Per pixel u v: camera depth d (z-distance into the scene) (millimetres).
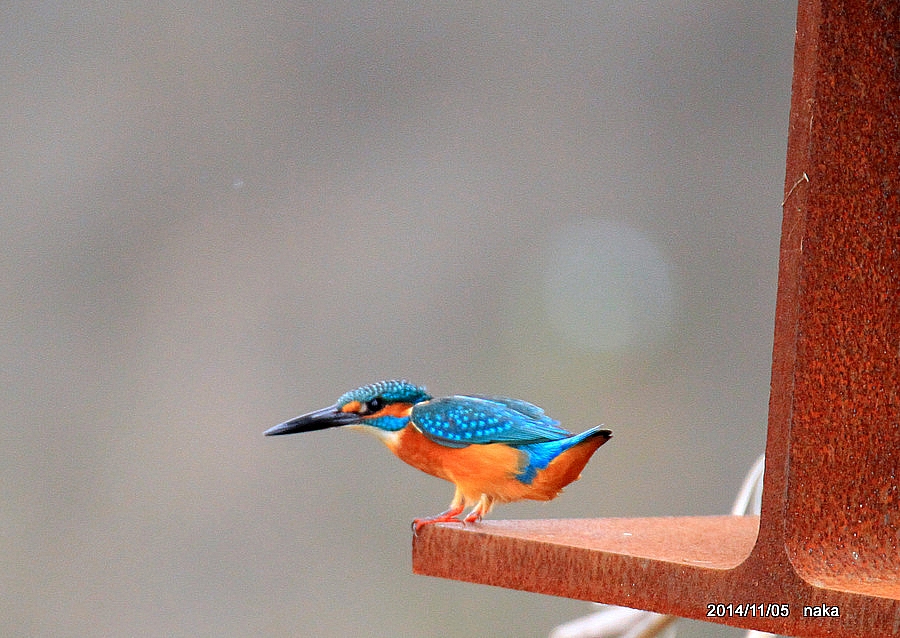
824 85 7785
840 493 7785
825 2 7781
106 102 12031
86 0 12156
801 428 7773
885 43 7816
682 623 8391
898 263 7820
